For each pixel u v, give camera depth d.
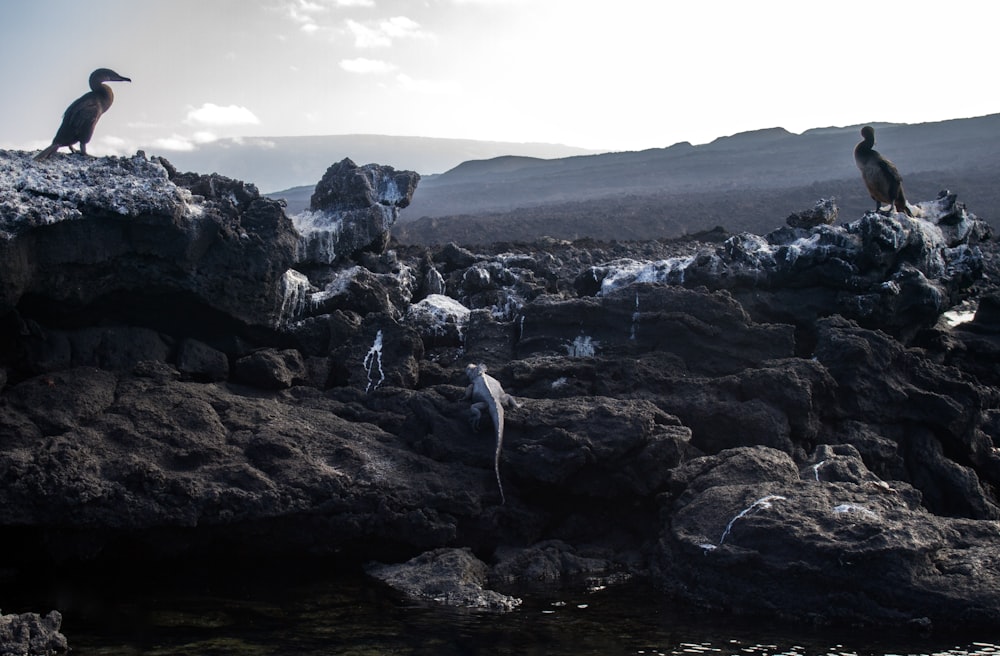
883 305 20.58
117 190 16.22
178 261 17.05
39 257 15.60
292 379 18.28
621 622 12.84
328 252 21.89
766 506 13.76
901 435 18.61
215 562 15.14
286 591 14.05
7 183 15.42
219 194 19.33
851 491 14.40
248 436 15.87
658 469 15.73
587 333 19.91
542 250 32.03
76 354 16.72
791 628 12.56
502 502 15.77
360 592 14.04
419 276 24.12
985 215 74.69
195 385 17.00
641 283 20.20
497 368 18.84
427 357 20.59
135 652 11.76
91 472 14.34
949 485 17.77
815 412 18.06
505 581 14.55
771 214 82.81
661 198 109.31
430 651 11.88
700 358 19.19
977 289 25.59
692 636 12.33
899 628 12.41
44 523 14.00
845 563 12.70
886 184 22.12
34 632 11.78
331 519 15.01
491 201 165.25
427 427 16.84
